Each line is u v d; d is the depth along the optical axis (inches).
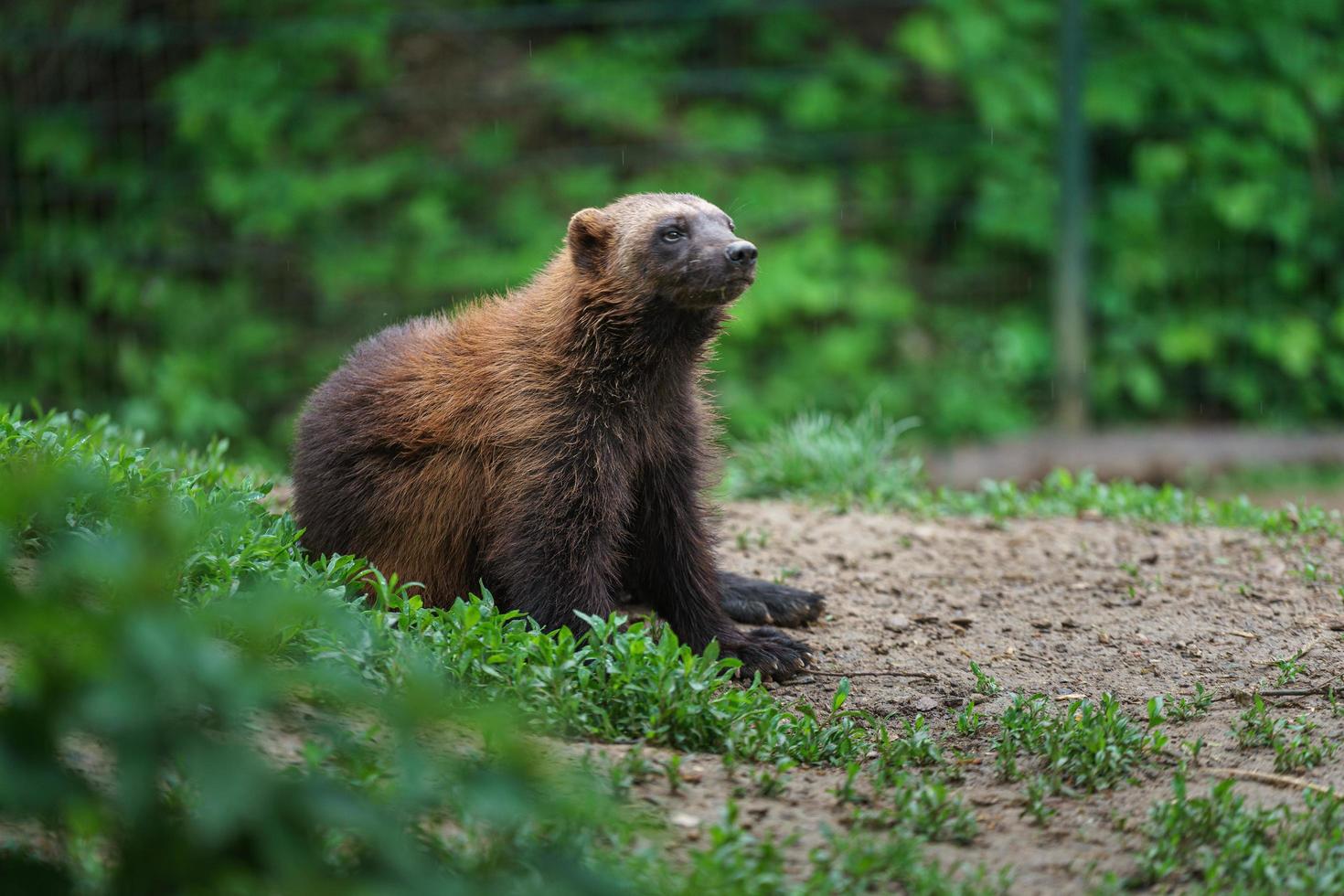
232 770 138.5
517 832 193.5
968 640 354.6
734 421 740.0
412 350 350.3
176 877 141.3
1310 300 812.0
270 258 780.0
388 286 781.3
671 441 344.5
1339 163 832.3
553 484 318.7
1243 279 806.5
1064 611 374.6
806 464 537.6
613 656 276.4
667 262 329.7
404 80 870.4
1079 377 717.3
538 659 272.2
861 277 778.2
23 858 154.2
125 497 286.7
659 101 832.9
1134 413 799.1
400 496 337.1
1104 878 211.9
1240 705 303.7
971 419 757.9
